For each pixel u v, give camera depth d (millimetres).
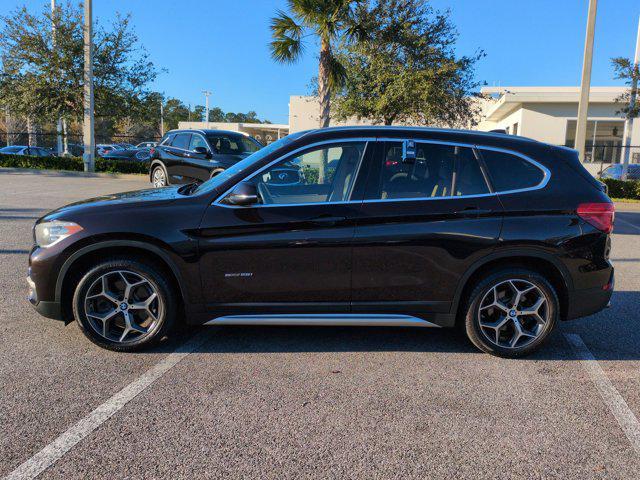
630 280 6547
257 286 3822
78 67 20969
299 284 3826
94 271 3748
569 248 3857
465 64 16531
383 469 2578
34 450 2652
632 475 2576
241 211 3775
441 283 3867
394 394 3377
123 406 3127
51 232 3770
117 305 3854
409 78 14984
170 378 3525
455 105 16625
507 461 2672
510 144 3984
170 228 3734
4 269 6121
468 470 2586
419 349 4164
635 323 4902
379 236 3781
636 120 25109
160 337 3904
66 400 3180
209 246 3754
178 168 12281
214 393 3326
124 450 2678
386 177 3875
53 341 4090
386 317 3910
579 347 4285
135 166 21172
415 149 3891
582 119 15812
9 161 22172
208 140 11789
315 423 2994
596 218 3912
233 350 4047
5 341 4062
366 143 3924
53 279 3768
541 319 3951
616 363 3969
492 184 3902
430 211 3809
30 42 20234
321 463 2613
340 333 4488
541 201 3875
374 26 15211
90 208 3846
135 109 22375
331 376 3623
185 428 2904
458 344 4289
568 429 3000
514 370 3803
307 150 3922
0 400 3154
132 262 3771
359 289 3854
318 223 3762
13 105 20812
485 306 3957
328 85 14258
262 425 2959
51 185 15844
